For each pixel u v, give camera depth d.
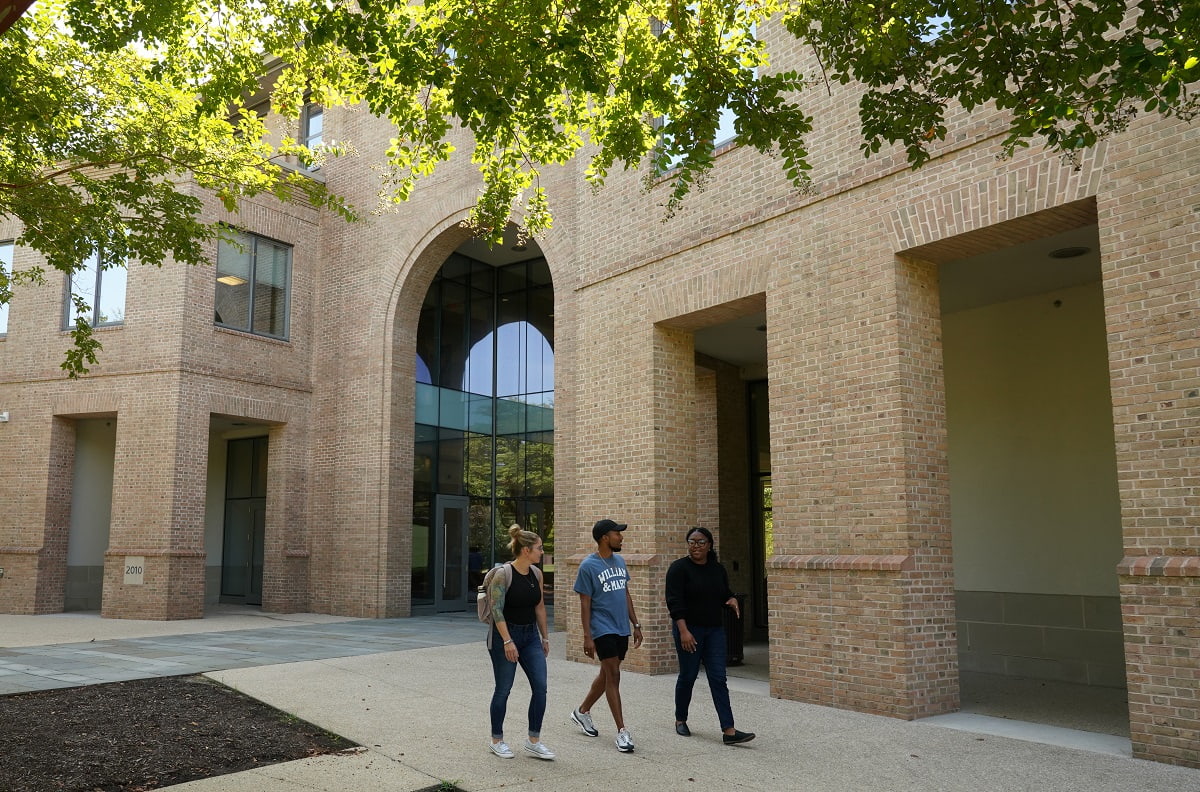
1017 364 12.23
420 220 19.70
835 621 9.22
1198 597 6.64
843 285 9.66
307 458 20.98
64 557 20.00
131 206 10.36
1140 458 7.11
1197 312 6.87
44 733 7.63
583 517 12.95
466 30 6.84
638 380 12.27
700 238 11.49
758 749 7.29
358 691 9.70
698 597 7.59
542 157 8.68
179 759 6.99
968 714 8.86
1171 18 6.33
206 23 8.88
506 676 7.02
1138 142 7.31
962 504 12.71
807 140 10.24
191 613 18.56
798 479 9.93
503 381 23.05
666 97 7.30
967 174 8.61
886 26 6.17
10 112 9.38
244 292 20.22
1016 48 6.08
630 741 7.15
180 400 18.70
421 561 20.97
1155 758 6.84
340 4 7.14
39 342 20.23
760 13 7.65
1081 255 10.41
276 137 22.55
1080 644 11.21
